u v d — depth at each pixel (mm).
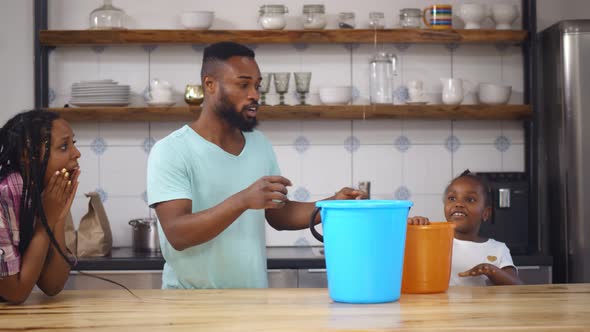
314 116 3496
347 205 1517
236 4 3701
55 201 1643
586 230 3344
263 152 2145
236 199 1761
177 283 2053
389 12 3729
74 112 3439
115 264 3154
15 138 1627
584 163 3348
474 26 3629
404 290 1684
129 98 3570
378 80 3572
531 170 3660
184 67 3701
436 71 3752
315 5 3533
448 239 1695
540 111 3607
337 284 1559
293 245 3693
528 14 3643
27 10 3652
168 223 1872
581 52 3350
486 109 3545
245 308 1506
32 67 3654
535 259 3277
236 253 2012
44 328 1332
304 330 1287
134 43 3508
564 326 1318
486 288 1770
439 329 1292
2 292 1576
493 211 3473
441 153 3740
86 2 3684
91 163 3676
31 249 1613
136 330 1302
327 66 3717
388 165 3729
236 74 2000
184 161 1977
